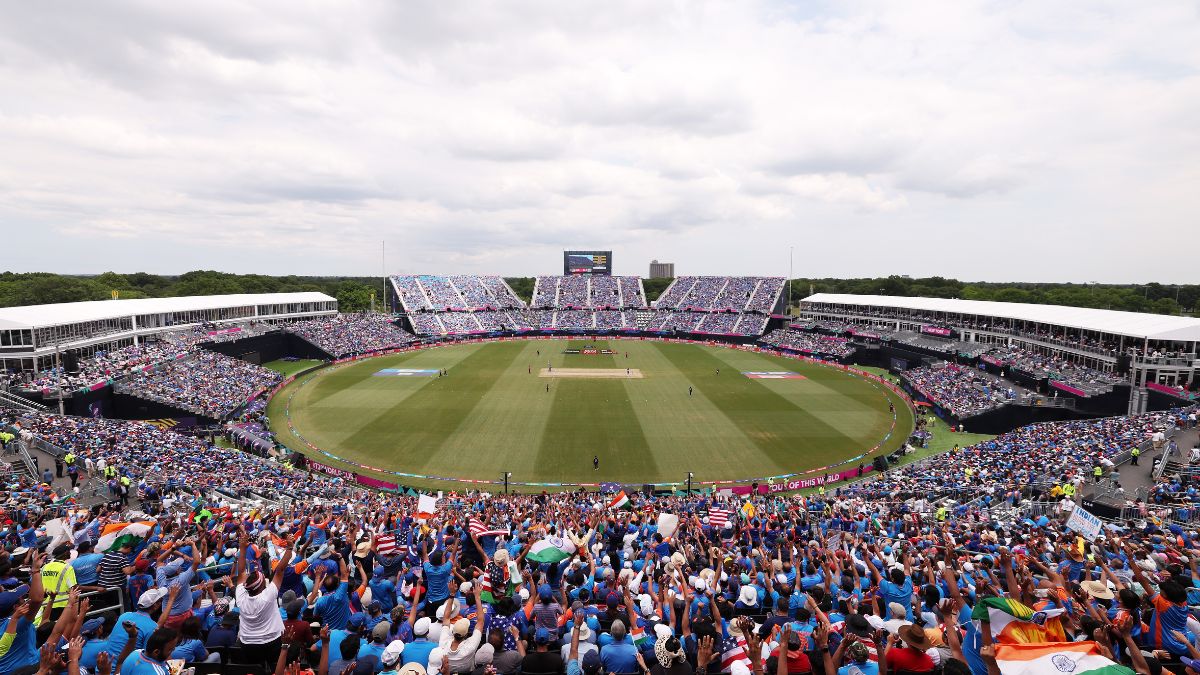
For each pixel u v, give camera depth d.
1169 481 33.44
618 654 8.71
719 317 132.38
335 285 199.88
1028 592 10.22
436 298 136.25
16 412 43.75
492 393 70.44
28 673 7.46
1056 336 74.94
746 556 16.86
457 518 24.91
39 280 129.12
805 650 8.73
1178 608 8.92
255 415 57.50
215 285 155.88
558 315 141.50
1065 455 39.34
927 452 51.00
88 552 12.16
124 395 56.69
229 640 9.45
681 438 52.81
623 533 20.98
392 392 70.81
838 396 71.19
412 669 7.45
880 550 17.95
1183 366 56.50
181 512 26.23
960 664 6.52
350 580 13.61
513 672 8.70
